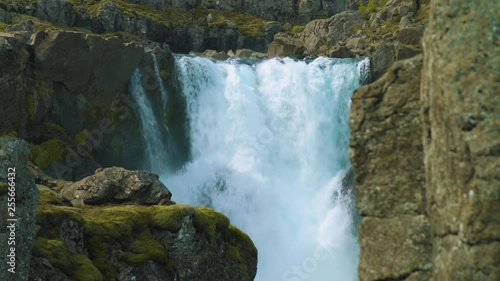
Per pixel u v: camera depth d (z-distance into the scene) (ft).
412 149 18.67
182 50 272.92
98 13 245.65
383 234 18.90
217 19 292.20
